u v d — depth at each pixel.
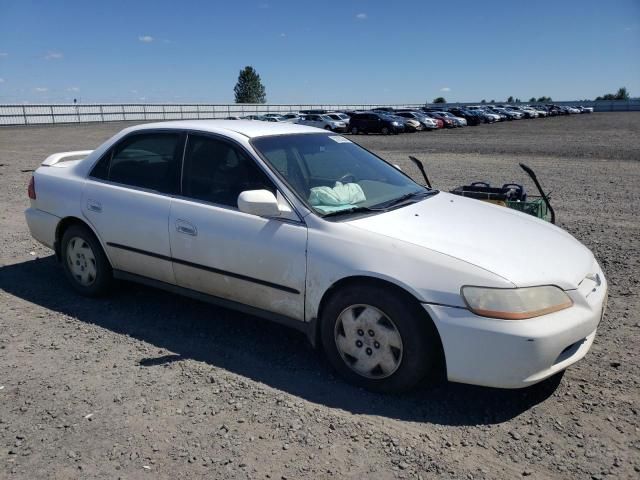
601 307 3.39
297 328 3.72
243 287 3.87
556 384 3.48
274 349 4.01
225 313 4.67
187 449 2.83
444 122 44.88
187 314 4.64
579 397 3.33
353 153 4.68
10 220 8.23
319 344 3.74
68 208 4.84
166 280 4.36
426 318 3.18
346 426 3.04
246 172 3.96
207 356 3.89
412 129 38.34
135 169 4.56
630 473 2.66
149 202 4.30
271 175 3.82
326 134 4.75
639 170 14.09
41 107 52.78
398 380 3.29
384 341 3.30
